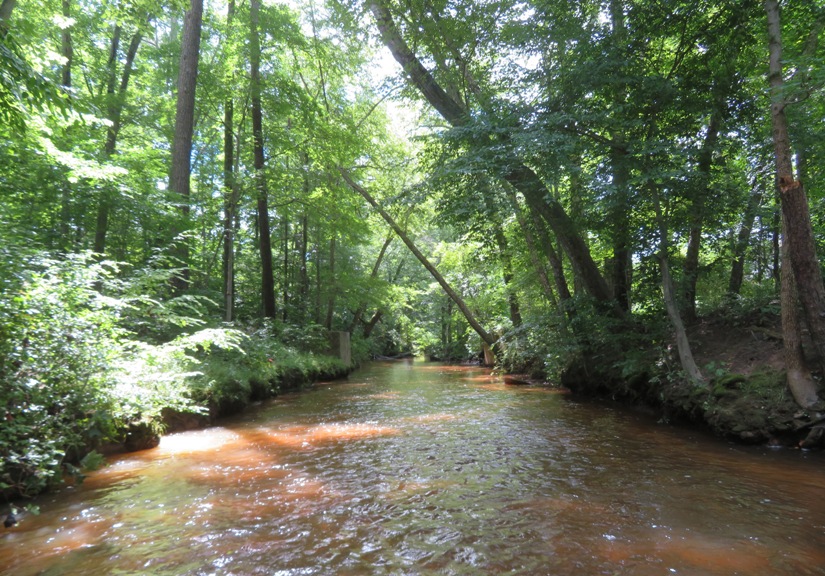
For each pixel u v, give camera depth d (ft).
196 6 38.42
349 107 60.39
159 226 34.73
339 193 49.52
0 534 11.27
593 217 29.94
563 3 28.71
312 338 52.08
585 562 9.68
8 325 14.15
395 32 38.99
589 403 31.42
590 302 34.12
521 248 46.65
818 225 28.76
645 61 28.37
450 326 104.53
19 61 16.28
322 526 11.57
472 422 24.85
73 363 15.51
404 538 10.87
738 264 33.17
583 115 26.14
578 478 15.26
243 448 19.43
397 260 116.88
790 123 24.35
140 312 24.18
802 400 19.33
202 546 10.55
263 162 47.37
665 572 9.27
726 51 26.50
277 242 71.61
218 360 31.55
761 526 11.44
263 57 43.98
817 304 18.67
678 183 24.94
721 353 24.99
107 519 12.10
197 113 47.52
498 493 13.88
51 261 17.70
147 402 17.70
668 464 16.84
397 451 18.83
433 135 31.71
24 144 25.03
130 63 46.16
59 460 14.28
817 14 22.26
